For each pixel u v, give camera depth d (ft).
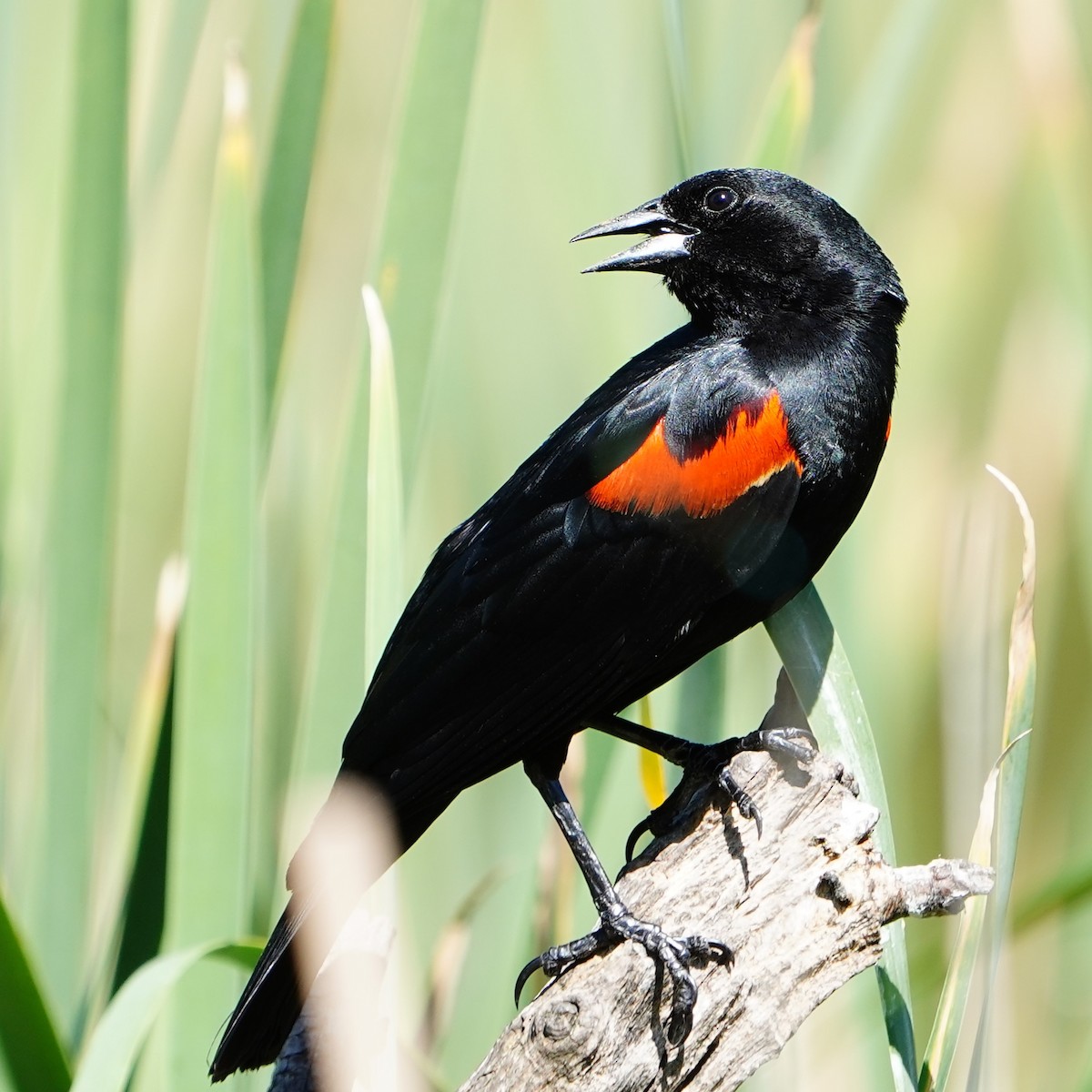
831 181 20.67
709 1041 20.26
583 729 20.53
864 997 20.51
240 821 20.43
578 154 20.93
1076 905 20.59
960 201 21.06
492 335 20.93
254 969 20.36
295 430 20.81
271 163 20.61
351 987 20.30
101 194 20.56
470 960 20.68
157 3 20.90
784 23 20.85
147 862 20.51
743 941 20.26
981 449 20.95
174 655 20.52
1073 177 20.81
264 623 20.71
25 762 20.67
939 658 20.89
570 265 20.93
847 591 20.65
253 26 20.86
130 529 21.02
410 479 20.52
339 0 20.62
